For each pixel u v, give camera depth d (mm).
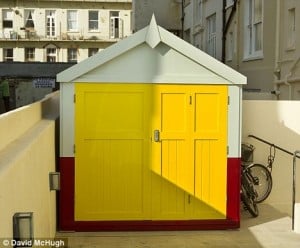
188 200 7477
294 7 13055
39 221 5281
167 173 7426
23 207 4242
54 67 33469
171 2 27188
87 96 7281
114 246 6734
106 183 7359
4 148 4359
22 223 3807
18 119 5191
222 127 7488
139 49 7293
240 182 7727
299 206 7527
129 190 7395
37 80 31359
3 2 53750
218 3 20344
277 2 13883
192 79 7379
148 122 7375
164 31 7223
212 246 6809
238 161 7551
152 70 7332
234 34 18172
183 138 7430
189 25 25750
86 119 7293
